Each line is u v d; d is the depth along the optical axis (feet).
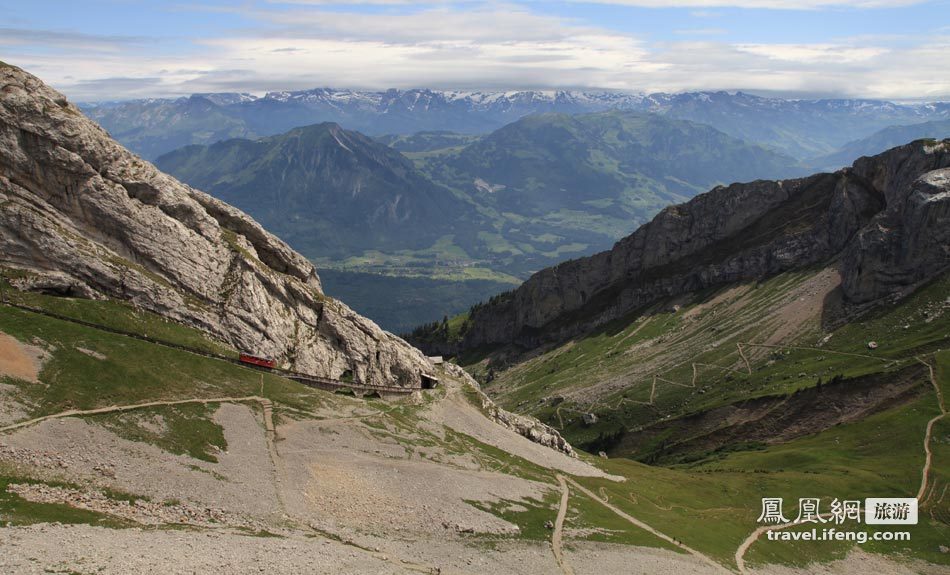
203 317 523.70
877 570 512.22
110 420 366.63
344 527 357.00
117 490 318.04
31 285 459.32
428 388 652.89
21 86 495.82
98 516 291.38
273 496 361.92
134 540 276.21
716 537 495.00
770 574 451.53
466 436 556.51
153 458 353.10
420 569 327.88
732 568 440.45
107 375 400.67
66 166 495.82
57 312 448.24
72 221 500.74
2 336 389.19
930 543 547.08
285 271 640.99
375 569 309.42
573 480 545.44
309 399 492.54
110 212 511.81
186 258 538.88
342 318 625.82
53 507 286.87
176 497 330.54
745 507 594.24
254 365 516.32
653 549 433.48
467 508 419.95
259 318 555.69
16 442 322.34
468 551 367.86
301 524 345.10
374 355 626.23
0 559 232.32
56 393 368.07
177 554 270.87
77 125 507.71
